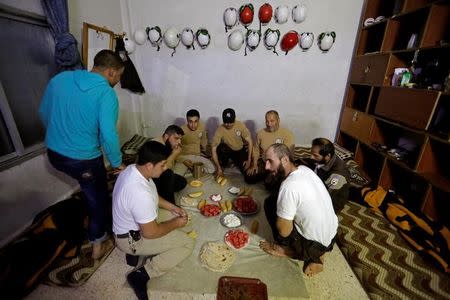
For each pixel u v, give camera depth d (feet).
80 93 4.10
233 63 10.63
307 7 9.66
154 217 3.89
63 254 5.00
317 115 11.40
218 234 5.70
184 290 4.35
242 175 8.66
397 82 7.55
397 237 5.75
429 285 4.50
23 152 5.51
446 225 6.11
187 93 11.29
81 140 4.30
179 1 9.80
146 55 10.73
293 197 4.06
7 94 5.24
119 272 4.79
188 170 8.61
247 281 4.38
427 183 6.55
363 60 9.29
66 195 6.90
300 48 10.23
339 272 4.88
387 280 4.59
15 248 4.51
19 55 5.45
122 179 3.98
